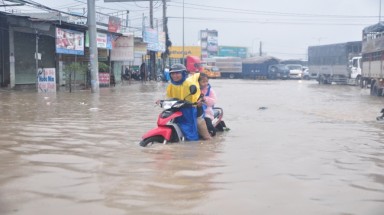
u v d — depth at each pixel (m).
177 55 72.19
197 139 8.66
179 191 5.04
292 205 4.56
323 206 4.53
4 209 4.39
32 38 28.59
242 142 8.52
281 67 63.44
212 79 67.06
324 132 10.08
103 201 4.65
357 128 10.87
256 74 65.88
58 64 29.89
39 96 20.77
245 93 27.30
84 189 5.09
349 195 4.93
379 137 9.35
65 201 4.65
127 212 4.31
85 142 8.30
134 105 16.56
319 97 23.80
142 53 43.22
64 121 11.52
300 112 15.19
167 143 8.23
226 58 68.81
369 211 4.39
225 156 7.09
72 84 30.70
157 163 6.49
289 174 5.88
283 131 10.19
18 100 18.25
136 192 4.99
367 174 5.94
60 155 7.02
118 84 37.34
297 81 57.34
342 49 43.19
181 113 8.49
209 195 4.89
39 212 4.30
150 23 46.06
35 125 10.66
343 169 6.23
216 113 9.84
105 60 35.84
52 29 29.08
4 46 26.44
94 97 20.81
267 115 13.99
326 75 46.47
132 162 6.54
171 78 8.52
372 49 27.27
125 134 9.34
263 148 7.86
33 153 7.17
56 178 5.57
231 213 4.30
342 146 8.16
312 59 50.66
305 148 7.90
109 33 33.28
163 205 4.53
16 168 6.08
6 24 25.44
